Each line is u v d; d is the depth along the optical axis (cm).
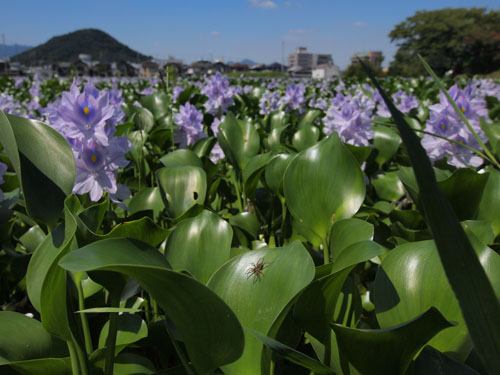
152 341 139
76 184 173
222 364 82
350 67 4678
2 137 107
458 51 6122
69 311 98
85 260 71
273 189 220
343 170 150
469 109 238
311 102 738
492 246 146
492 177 177
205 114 515
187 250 126
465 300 45
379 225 204
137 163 291
